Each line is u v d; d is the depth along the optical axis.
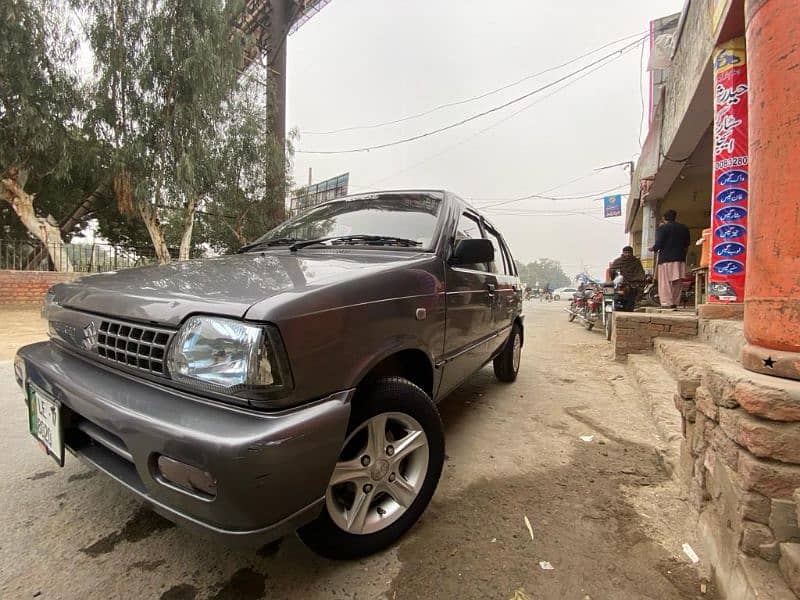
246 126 12.30
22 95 9.02
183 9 10.23
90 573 1.63
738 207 3.75
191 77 10.15
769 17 1.37
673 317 5.14
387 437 1.87
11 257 10.80
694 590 1.56
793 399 1.28
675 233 7.50
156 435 1.28
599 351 6.58
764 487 1.32
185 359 1.39
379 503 1.84
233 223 13.95
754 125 1.46
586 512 2.06
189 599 1.52
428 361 2.15
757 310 1.46
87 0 9.66
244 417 1.29
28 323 7.82
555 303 28.55
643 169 10.29
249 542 1.26
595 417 3.45
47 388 1.74
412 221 2.64
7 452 2.62
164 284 1.72
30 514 2.00
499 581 1.61
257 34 17.55
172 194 10.77
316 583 1.60
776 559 1.29
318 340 1.45
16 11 8.83
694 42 5.28
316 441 1.35
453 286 2.44
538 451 2.78
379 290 1.77
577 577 1.62
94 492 2.18
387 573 1.66
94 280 2.00
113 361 1.61
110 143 10.28
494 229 3.94
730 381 1.47
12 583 1.57
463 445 2.88
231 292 1.52
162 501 1.35
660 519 1.99
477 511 2.07
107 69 9.76
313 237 2.77
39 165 10.35
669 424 2.94
